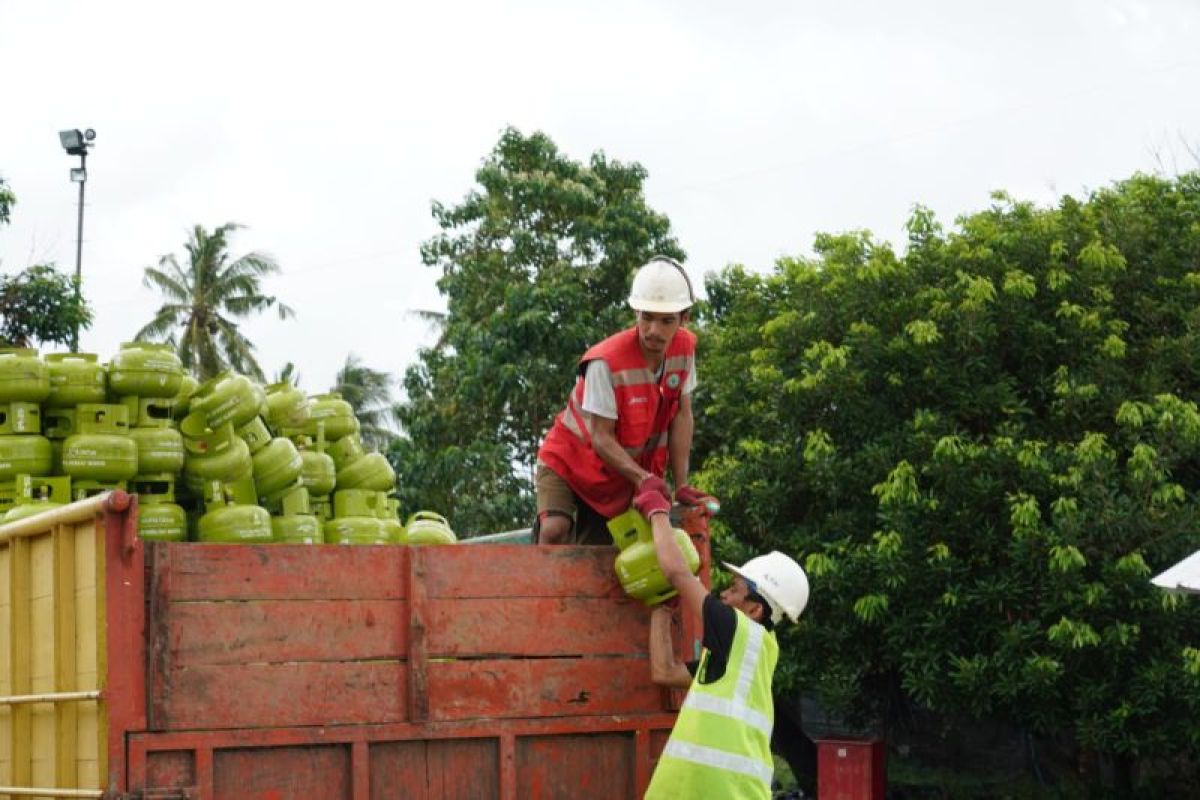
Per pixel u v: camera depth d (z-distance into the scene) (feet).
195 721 16.15
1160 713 50.83
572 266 84.94
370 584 17.34
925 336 53.47
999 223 59.67
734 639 16.94
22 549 18.17
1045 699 51.70
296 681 16.76
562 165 87.51
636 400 19.39
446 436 85.71
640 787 18.65
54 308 72.95
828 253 62.03
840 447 57.52
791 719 67.26
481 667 17.85
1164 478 50.39
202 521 20.90
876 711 60.29
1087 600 48.75
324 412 24.30
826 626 54.19
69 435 21.48
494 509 80.89
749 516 58.39
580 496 20.58
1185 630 50.55
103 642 15.72
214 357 130.21
